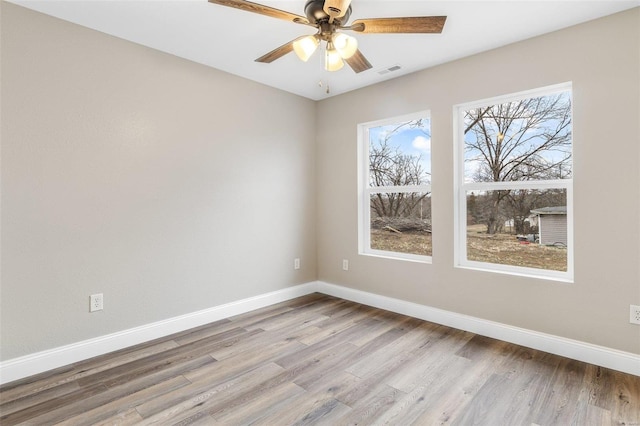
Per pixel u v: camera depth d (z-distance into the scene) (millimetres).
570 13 2205
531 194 2711
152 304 2785
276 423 1742
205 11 2207
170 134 2861
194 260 3041
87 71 2418
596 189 2295
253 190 3498
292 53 2803
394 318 3252
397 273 3418
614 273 2240
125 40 2592
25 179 2182
